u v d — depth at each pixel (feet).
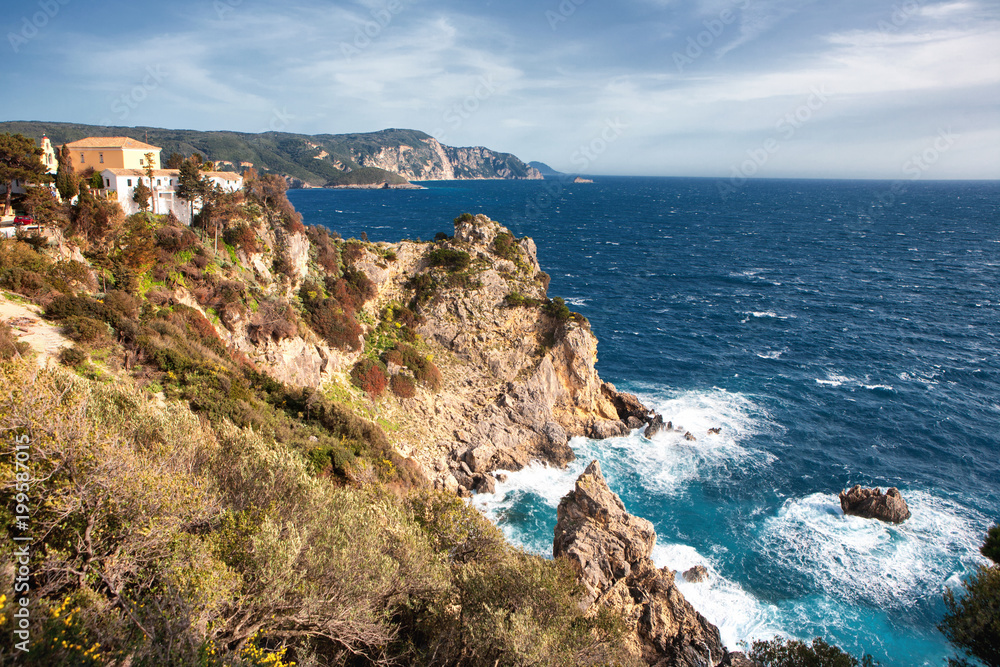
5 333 102.94
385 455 153.89
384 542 72.23
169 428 75.61
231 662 49.93
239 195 189.06
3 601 42.14
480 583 72.54
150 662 45.88
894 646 122.72
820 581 139.95
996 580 71.51
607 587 121.49
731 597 134.51
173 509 58.85
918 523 160.04
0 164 148.05
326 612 59.36
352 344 189.06
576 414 211.41
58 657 42.09
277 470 74.79
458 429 189.37
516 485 177.27
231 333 161.38
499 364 209.46
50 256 139.85
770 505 169.48
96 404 70.33
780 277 480.64
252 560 58.59
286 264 187.11
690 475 183.93
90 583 52.65
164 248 161.89
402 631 71.15
